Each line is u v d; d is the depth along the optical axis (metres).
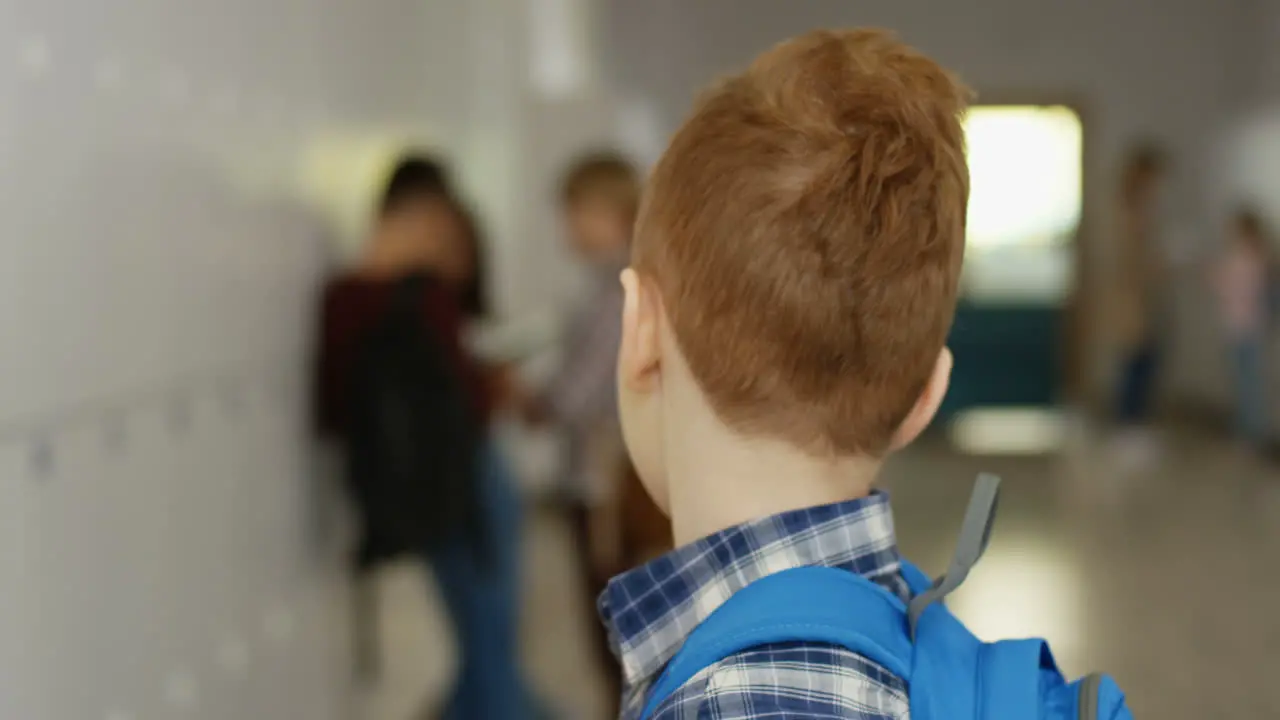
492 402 2.56
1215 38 8.17
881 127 0.58
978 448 6.79
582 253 2.59
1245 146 7.66
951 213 0.59
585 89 6.72
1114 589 4.02
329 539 2.60
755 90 0.59
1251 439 6.59
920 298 0.58
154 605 1.62
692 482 0.61
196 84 1.80
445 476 2.40
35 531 1.28
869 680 0.52
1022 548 4.54
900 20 8.41
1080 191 8.40
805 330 0.57
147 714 1.59
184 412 1.75
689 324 0.59
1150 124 8.34
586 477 2.52
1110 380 8.24
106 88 1.48
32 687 1.27
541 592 4.07
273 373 2.20
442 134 4.13
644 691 0.58
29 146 1.27
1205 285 7.82
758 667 0.51
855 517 0.57
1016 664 0.55
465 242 2.68
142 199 1.59
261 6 2.15
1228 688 3.16
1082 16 8.33
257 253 2.12
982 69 8.43
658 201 0.61
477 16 4.81
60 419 1.34
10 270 1.23
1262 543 4.57
